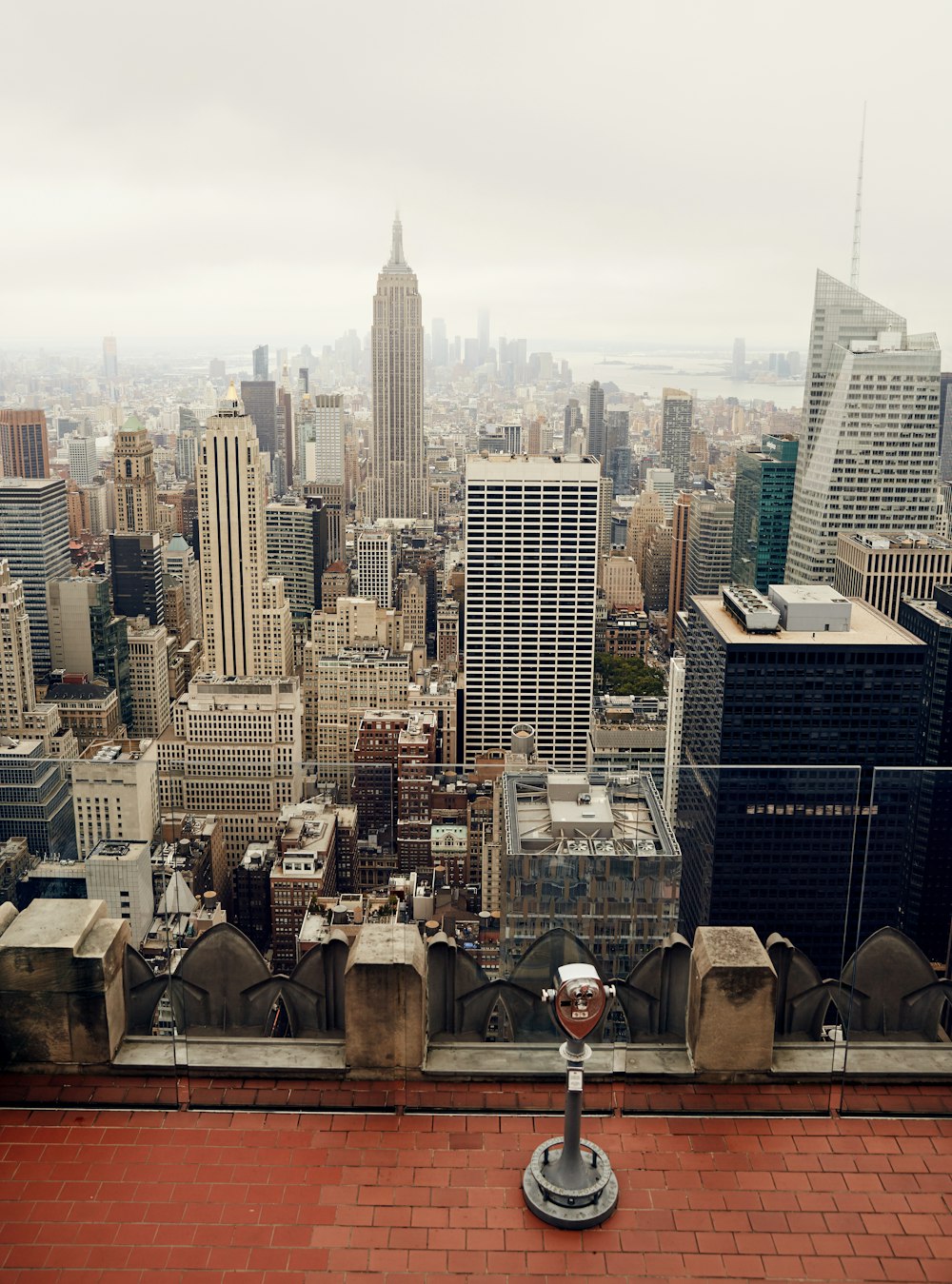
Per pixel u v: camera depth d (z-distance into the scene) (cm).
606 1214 557
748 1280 529
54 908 687
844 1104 646
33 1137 612
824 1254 544
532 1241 546
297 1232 550
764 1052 654
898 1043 681
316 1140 612
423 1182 582
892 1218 567
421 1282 522
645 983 692
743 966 643
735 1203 574
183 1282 521
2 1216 559
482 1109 635
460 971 711
